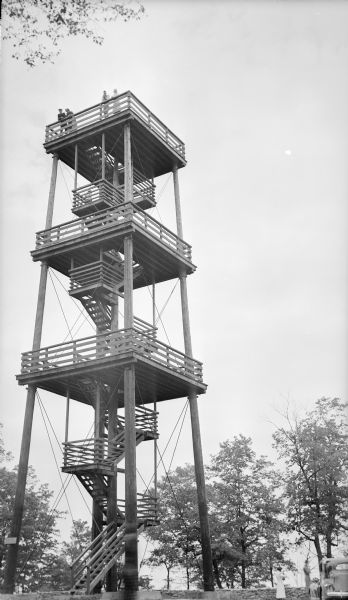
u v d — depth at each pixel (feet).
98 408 91.30
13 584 82.94
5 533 123.03
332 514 105.81
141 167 116.78
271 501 121.70
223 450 130.11
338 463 106.93
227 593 89.71
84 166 115.14
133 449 81.10
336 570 49.57
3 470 129.80
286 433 114.62
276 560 116.47
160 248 99.25
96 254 101.30
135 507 78.74
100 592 86.69
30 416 92.32
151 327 96.89
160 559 129.29
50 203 105.81
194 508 124.77
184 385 98.84
